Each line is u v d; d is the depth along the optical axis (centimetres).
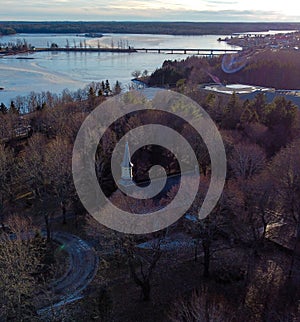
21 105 13412
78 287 4491
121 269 4791
